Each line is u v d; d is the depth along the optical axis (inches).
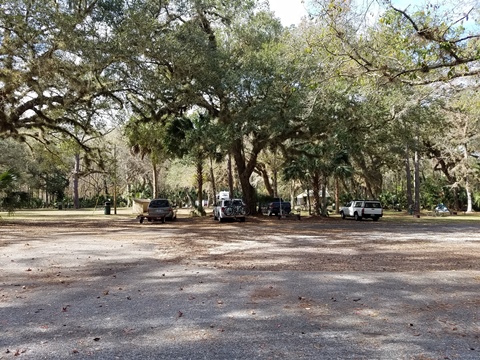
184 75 888.3
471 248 570.6
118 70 809.5
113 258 469.4
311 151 1298.0
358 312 245.4
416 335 203.9
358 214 1266.0
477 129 1672.0
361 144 1143.0
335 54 439.8
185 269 398.3
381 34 454.6
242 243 629.6
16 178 1037.2
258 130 1073.5
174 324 222.2
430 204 2129.7
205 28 1071.0
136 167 2288.4
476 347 187.3
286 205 1412.4
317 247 579.8
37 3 673.0
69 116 1024.2
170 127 1203.9
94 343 192.9
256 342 193.2
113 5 753.6
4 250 529.0
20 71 736.3
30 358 174.6
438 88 625.6
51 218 1326.3
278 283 331.0
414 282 334.6
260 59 938.7
